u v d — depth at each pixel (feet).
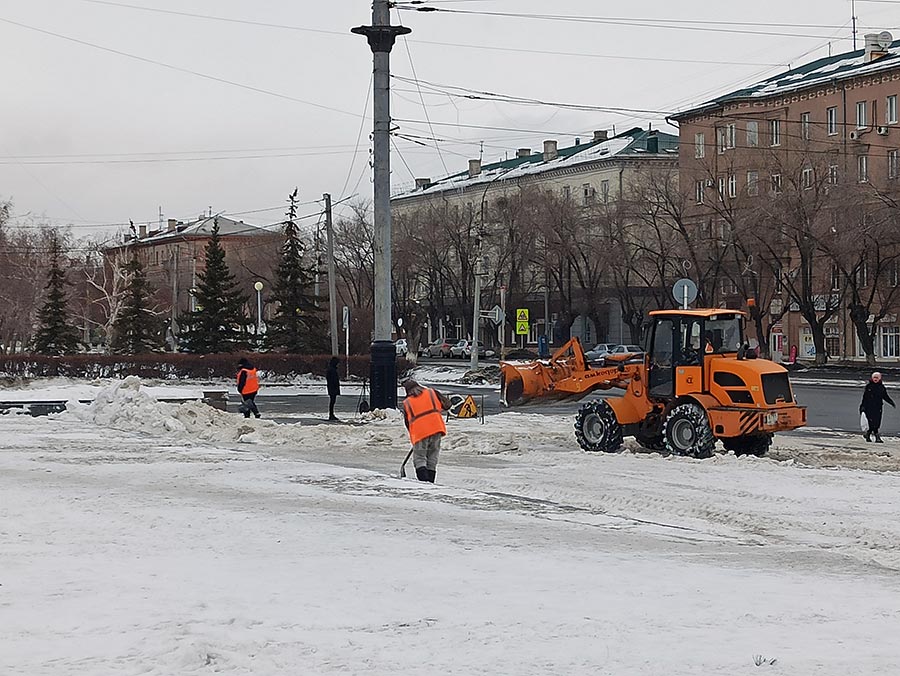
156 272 408.26
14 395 134.31
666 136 341.82
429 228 304.09
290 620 28.27
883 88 250.37
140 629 26.68
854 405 140.77
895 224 199.72
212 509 50.67
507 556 38.86
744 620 28.78
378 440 90.17
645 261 259.80
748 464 73.92
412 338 306.96
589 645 25.88
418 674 23.26
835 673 23.44
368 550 39.65
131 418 101.55
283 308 216.33
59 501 53.06
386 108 106.42
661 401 82.69
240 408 133.49
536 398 88.99
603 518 49.85
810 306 225.97
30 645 25.18
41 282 266.77
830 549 43.60
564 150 382.42
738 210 227.81
